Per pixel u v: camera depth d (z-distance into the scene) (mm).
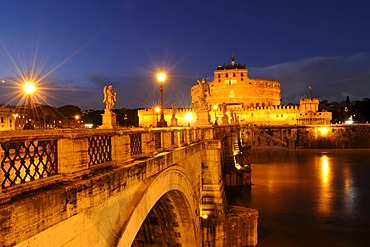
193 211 24188
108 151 11148
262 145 150625
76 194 8609
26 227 6953
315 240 34594
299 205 47562
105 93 16469
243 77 197125
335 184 61938
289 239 34750
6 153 6957
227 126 60969
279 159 103625
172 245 24438
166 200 22094
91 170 9805
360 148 139625
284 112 169750
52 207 7715
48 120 77438
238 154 69750
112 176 10477
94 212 9531
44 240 7508
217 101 195875
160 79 27438
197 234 25516
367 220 40656
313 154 117812
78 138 9070
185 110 152125
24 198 7059
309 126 146250
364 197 51750
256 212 30828
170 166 17172
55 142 8586
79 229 8812
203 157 29703
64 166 8727
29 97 19625
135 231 12062
